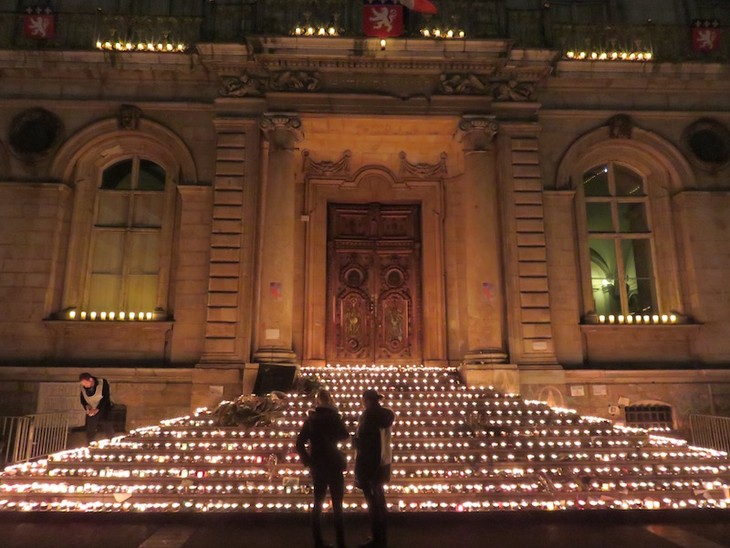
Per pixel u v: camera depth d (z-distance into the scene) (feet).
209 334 42.91
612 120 48.60
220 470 27.78
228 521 23.29
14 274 44.55
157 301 45.55
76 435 41.86
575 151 48.73
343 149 53.36
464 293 51.57
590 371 44.11
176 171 47.57
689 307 46.75
